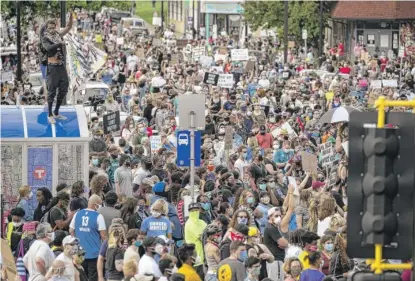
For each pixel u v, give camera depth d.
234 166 40.19
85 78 43.88
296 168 40.00
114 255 26.11
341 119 43.22
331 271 26.14
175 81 73.56
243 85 75.06
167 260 24.00
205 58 90.50
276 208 28.14
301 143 45.81
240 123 52.03
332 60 100.06
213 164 39.72
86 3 124.19
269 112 56.38
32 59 89.81
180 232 30.19
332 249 26.19
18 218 28.25
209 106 59.84
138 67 90.62
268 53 107.69
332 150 42.91
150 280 23.88
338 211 30.72
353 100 63.84
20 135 35.06
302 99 65.62
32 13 94.50
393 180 14.71
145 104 61.38
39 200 31.72
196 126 32.75
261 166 38.78
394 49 111.69
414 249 14.71
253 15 115.31
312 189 34.62
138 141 46.94
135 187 35.44
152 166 37.47
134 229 25.52
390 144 14.75
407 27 107.38
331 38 122.00
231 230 26.64
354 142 14.91
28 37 102.94
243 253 25.75
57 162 35.47
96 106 57.56
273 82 79.31
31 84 68.12
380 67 91.44
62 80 35.66
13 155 35.25
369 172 14.78
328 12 112.75
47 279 24.98
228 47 111.50
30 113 36.16
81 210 28.11
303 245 25.11
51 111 35.72
